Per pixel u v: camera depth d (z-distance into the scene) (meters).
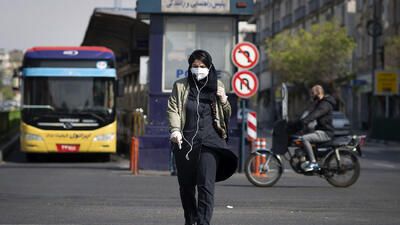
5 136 66.56
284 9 171.62
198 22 42.56
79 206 22.78
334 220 19.88
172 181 33.34
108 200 24.67
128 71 67.38
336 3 132.62
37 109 47.91
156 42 42.25
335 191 28.98
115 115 48.91
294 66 121.38
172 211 21.53
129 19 54.34
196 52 14.80
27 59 48.44
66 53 48.69
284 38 125.50
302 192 28.45
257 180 30.94
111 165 47.38
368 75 117.75
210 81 14.80
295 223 19.16
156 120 42.25
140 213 21.00
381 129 88.69
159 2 41.53
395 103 108.75
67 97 48.25
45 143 47.78
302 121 30.48
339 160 30.53
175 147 15.03
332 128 30.80
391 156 59.84
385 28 109.50
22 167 43.69
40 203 23.58
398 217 20.73
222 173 15.40
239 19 43.78
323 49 117.44
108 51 49.56
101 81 48.75
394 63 94.81
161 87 42.28
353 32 126.00
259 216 20.58
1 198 25.00
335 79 120.12
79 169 41.94
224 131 14.98
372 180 35.28
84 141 48.03
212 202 14.70
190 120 14.80
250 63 39.22
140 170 41.28
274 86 172.12
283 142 30.78
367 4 117.94
